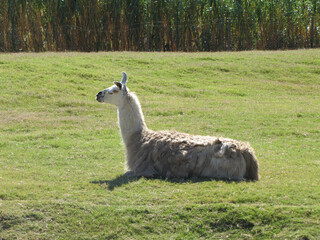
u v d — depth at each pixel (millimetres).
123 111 11312
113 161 12922
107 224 8406
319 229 7957
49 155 13555
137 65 29609
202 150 10453
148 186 10055
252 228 8234
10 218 8438
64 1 37812
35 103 20984
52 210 8727
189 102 22547
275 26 42875
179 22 40000
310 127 17500
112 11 39125
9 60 26844
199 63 31016
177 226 8359
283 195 9273
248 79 28422
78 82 24500
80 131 16984
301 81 28562
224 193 9352
